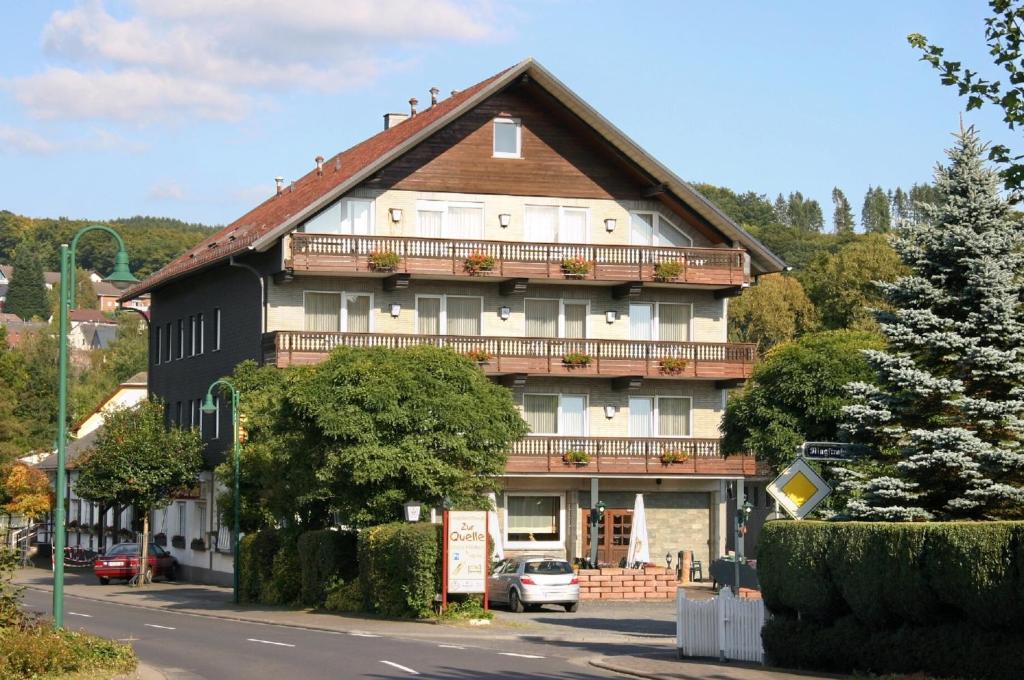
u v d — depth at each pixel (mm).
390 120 65125
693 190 54469
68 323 24781
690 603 25219
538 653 26766
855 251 81750
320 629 33312
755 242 55469
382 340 51594
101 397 107125
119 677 21062
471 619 34750
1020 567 18297
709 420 56594
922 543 19891
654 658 25609
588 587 45906
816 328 86125
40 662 20875
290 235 50750
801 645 22469
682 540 56281
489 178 53969
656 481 55938
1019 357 24016
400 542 35750
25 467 74875
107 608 42688
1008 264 24281
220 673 22344
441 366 38969
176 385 63750
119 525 72062
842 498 29172
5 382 80000
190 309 62062
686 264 54656
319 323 52625
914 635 20125
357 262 51156
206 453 59250
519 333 54594
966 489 23141
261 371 49375
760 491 67312
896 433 23875
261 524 49125
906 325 24203
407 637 30859
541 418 55000
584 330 55312
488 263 52531
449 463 38531
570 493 55125
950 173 24766
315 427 38406
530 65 52750
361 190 52625
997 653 18766
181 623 35656
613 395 55625
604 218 55062
